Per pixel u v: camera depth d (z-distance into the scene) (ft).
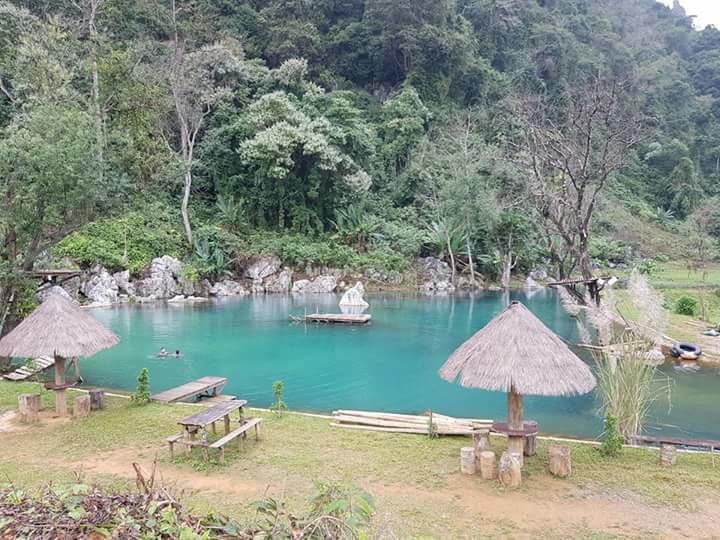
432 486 19.17
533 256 111.14
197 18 126.11
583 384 19.71
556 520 16.83
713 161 189.78
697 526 16.58
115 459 21.67
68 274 39.17
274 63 137.49
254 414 28.53
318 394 35.63
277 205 102.17
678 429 28.60
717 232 137.69
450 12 159.84
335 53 150.82
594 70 175.73
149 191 91.81
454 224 104.47
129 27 106.11
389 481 19.57
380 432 25.40
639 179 176.35
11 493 9.06
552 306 80.28
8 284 35.24
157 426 25.76
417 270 104.53
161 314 67.51
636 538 15.80
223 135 101.30
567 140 61.67
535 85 161.17
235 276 90.79
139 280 79.05
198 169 102.12
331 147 99.60
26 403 26.32
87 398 27.68
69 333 26.81
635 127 65.77
